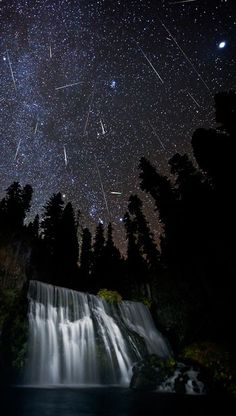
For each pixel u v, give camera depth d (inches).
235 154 920.9
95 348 880.9
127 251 1898.4
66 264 1813.5
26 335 777.6
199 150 1002.1
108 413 429.7
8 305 775.1
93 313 987.3
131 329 1042.1
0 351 715.4
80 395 585.9
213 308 1016.9
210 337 944.3
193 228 1163.9
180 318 1125.7
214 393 621.3
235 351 760.3
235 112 925.8
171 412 448.1
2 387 657.0
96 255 2250.2
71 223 2015.3
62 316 897.5
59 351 820.0
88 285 1859.0
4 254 820.0
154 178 1487.5
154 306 1229.7
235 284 960.9
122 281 1488.7
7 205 1626.5
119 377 848.3
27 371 738.8
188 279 1145.4
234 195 944.9
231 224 970.1
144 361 772.0
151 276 1318.9
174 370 700.0
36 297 868.0
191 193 1189.7
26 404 473.4
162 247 1418.6
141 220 1790.1
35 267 1368.1
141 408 471.2
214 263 1043.3
